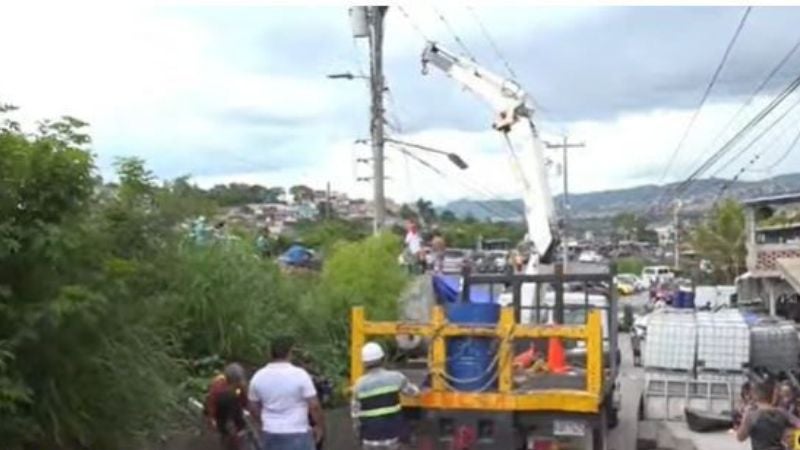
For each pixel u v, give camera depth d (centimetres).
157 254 1148
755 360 2355
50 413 901
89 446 966
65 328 896
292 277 1895
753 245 4656
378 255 2094
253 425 1149
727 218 8312
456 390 1334
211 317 1473
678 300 4134
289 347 1056
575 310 1669
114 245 1020
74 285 892
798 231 4606
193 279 1450
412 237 2623
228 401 1209
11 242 859
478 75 2367
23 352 883
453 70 2405
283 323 1669
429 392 1332
